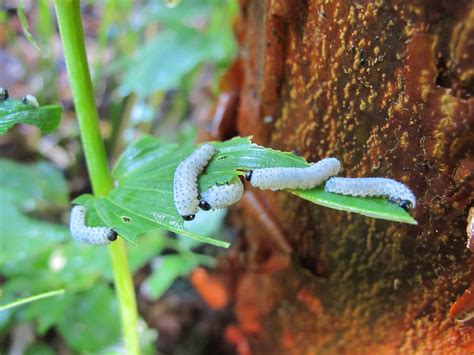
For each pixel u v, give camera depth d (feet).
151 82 0.68
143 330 0.62
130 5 0.80
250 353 0.60
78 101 0.35
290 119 0.41
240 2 0.43
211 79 0.84
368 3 0.29
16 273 0.58
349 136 0.36
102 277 0.60
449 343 0.37
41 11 0.71
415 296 0.37
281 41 0.37
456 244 0.33
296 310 0.48
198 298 0.69
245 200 0.46
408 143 0.31
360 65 0.32
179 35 0.70
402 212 0.26
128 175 0.36
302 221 0.43
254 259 0.50
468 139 0.28
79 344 0.56
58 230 0.59
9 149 0.81
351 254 0.40
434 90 0.28
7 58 0.89
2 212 0.59
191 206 0.29
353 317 0.43
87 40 0.94
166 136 0.83
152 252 0.59
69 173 0.80
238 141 0.31
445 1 0.26
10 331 0.61
